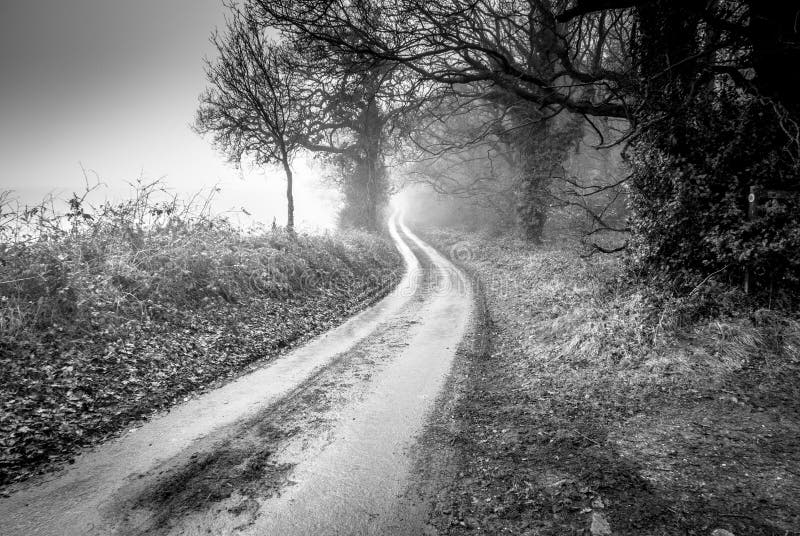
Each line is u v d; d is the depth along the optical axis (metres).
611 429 4.39
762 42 6.60
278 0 9.87
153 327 6.91
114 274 7.39
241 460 4.13
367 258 18.48
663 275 7.27
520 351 7.54
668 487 3.31
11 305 5.78
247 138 16.14
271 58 13.01
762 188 6.21
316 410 5.32
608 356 6.27
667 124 7.17
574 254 15.09
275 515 3.30
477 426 4.80
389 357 7.54
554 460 3.91
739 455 3.62
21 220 7.23
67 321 6.06
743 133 6.44
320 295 11.91
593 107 11.40
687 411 4.54
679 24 7.46
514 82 12.55
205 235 10.34
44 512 3.26
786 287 6.13
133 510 3.33
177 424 4.87
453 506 3.37
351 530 3.12
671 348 5.94
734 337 5.72
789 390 4.59
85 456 4.09
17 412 4.39
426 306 12.10
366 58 11.04
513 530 3.02
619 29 12.34
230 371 6.65
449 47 10.63
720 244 6.47
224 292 9.06
